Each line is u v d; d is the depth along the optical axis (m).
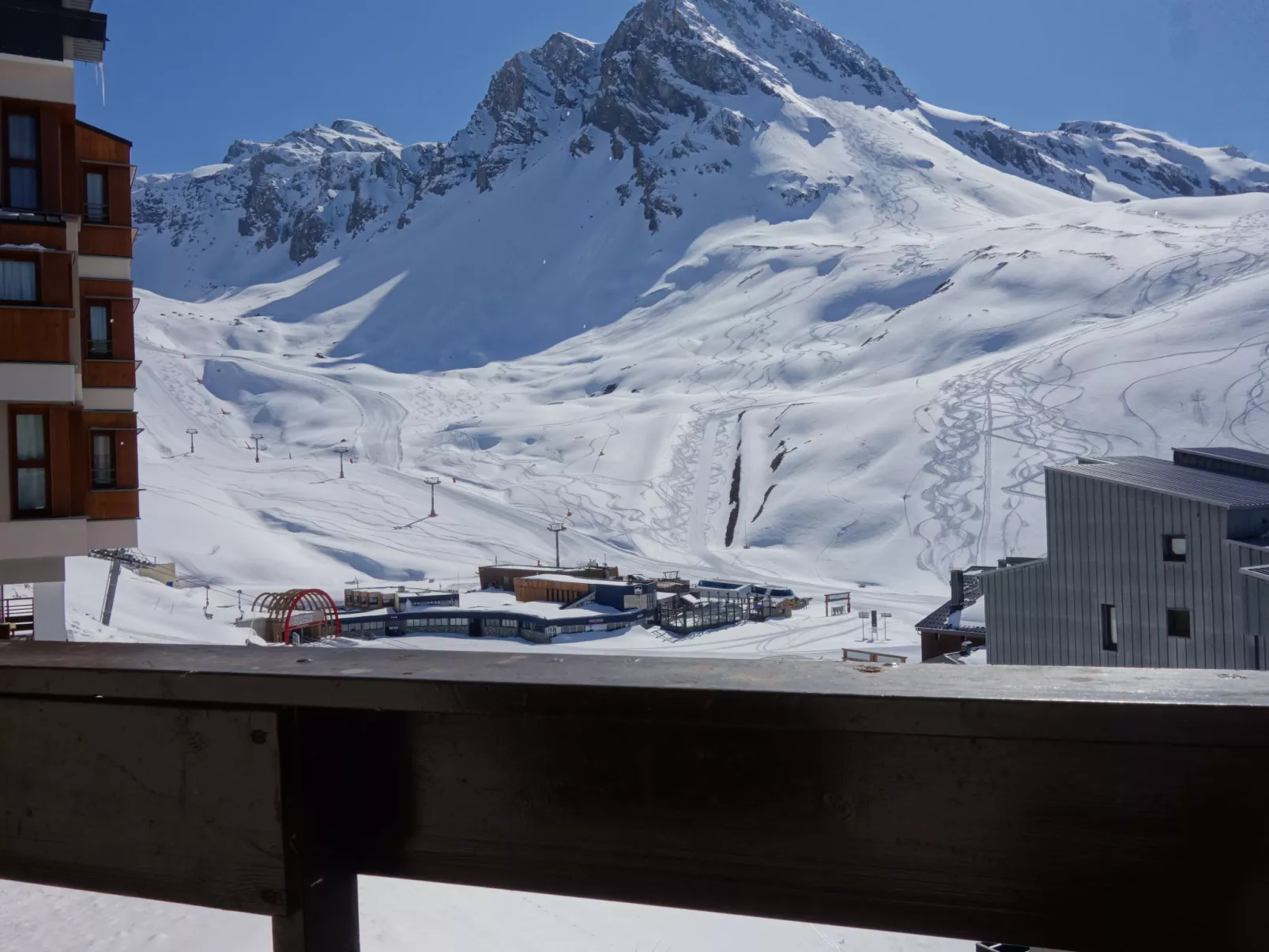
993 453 102.19
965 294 167.50
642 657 1.78
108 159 15.20
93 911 6.00
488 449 139.50
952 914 1.45
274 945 1.72
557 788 1.64
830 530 97.88
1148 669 1.54
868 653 41.88
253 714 1.72
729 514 107.31
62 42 11.72
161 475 113.69
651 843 1.58
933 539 91.44
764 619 73.81
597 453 130.00
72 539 11.80
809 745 1.50
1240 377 102.75
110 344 15.11
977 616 26.58
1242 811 1.32
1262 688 1.40
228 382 182.50
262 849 1.71
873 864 1.48
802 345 178.62
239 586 81.38
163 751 1.80
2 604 15.63
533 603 73.06
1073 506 20.27
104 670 1.80
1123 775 1.36
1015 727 1.37
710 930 7.67
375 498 113.44
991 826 1.42
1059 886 1.40
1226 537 17.66
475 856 1.69
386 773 1.75
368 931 5.88
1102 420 102.75
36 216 11.59
